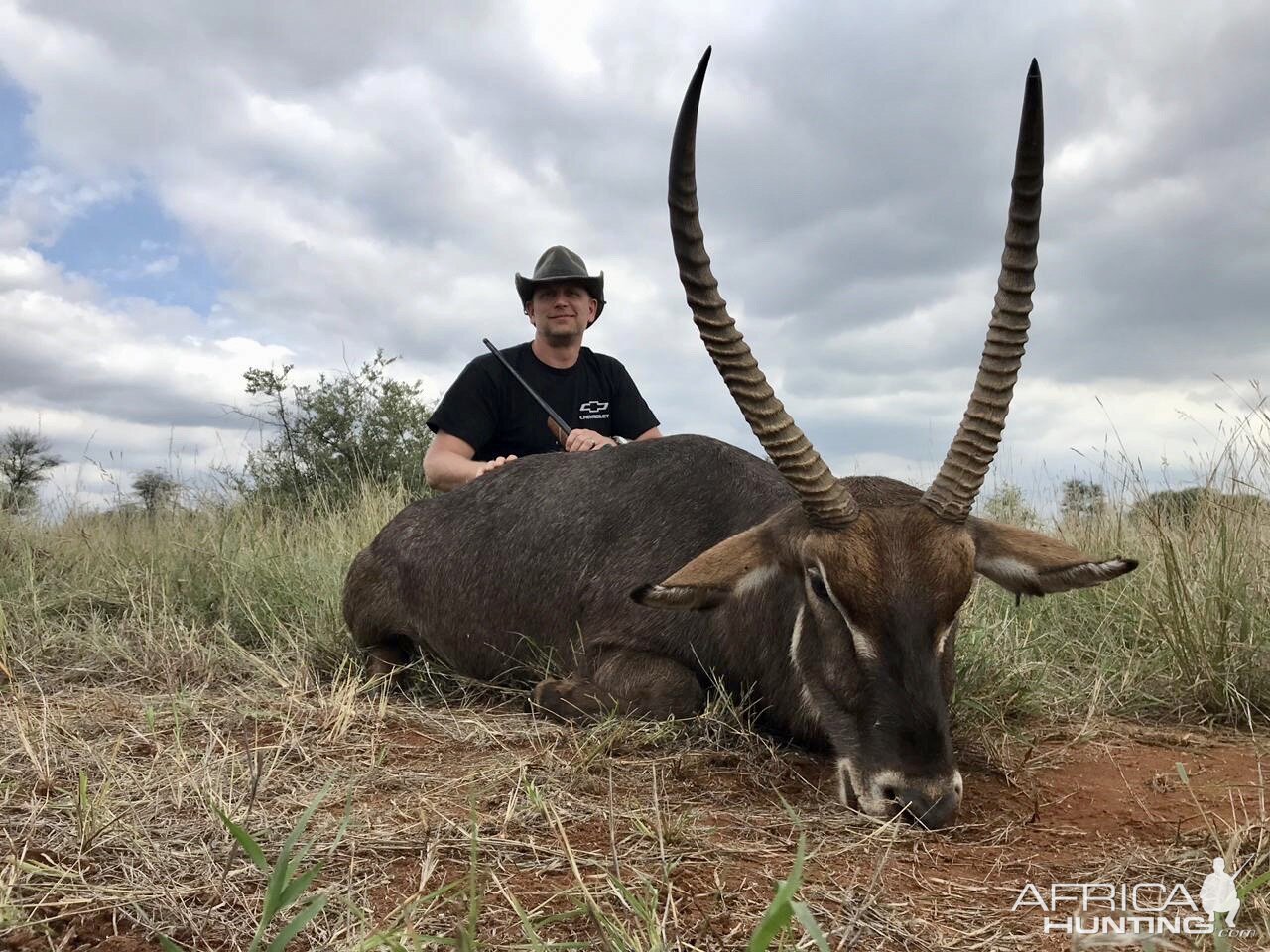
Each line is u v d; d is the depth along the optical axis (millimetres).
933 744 1484
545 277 3135
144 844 1245
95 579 3221
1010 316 1586
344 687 2137
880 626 1549
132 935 1055
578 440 2848
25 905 1073
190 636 2451
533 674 2309
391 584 2477
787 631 1815
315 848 1253
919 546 1583
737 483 2146
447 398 3133
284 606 2895
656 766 1714
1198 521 2746
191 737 1766
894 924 1115
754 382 1613
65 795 1392
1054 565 1687
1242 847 1379
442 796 1491
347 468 5195
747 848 1337
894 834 1381
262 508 4152
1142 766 1815
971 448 1601
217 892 1139
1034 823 1520
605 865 1152
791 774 1736
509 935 1048
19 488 5621
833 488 1608
